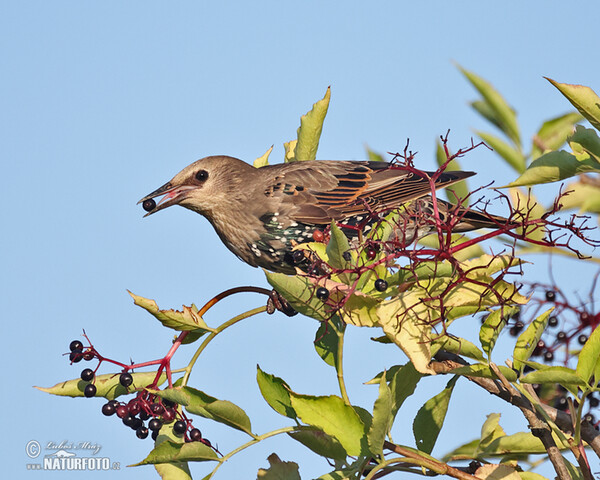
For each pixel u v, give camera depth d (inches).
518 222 301.9
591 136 297.9
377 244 305.7
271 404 300.7
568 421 307.0
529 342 294.2
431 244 394.0
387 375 324.8
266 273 289.6
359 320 288.0
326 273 299.1
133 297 318.0
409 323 285.9
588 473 286.7
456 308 290.8
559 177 305.9
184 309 325.1
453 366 303.6
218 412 284.5
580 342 347.6
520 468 315.9
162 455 285.9
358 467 279.9
